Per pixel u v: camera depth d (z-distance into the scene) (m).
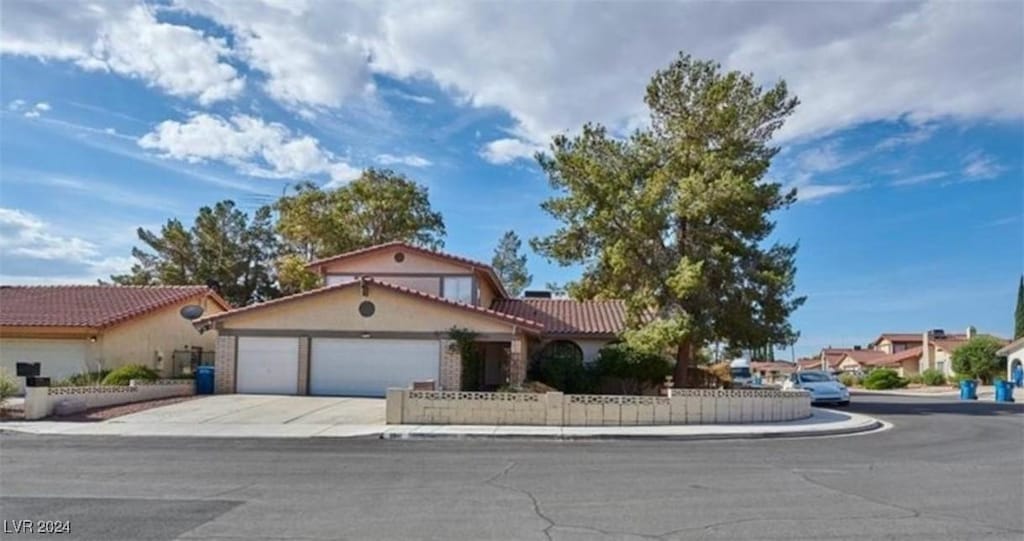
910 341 86.38
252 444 15.80
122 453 14.25
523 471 12.49
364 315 26.92
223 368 27.02
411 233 47.91
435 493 10.53
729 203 27.95
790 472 12.61
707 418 20.66
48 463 12.97
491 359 29.61
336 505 9.69
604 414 19.84
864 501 10.18
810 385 31.91
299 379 26.80
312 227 46.09
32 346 28.75
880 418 24.73
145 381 24.91
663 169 29.53
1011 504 10.06
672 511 9.47
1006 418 24.80
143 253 50.56
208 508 9.44
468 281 31.50
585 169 28.78
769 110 29.47
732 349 30.69
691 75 29.91
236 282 50.91
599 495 10.46
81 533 8.16
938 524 8.88
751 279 29.00
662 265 28.70
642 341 27.27
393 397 19.38
